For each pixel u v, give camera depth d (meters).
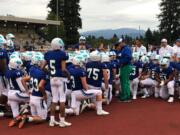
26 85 9.66
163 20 73.81
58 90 9.12
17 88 9.59
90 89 10.59
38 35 39.22
